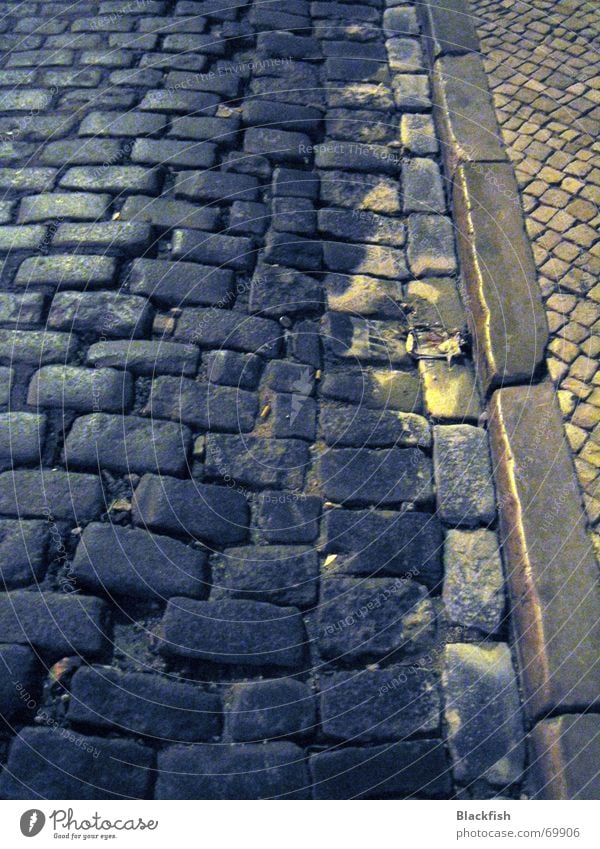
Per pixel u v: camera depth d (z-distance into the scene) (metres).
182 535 2.72
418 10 4.71
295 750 2.34
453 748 2.35
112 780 2.27
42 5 4.64
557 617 2.47
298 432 2.99
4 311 3.25
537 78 4.11
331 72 4.32
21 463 2.84
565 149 3.78
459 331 3.32
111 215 3.60
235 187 3.74
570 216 3.51
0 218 3.59
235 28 4.51
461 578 2.67
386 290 3.44
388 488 2.87
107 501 2.77
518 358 3.06
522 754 2.35
